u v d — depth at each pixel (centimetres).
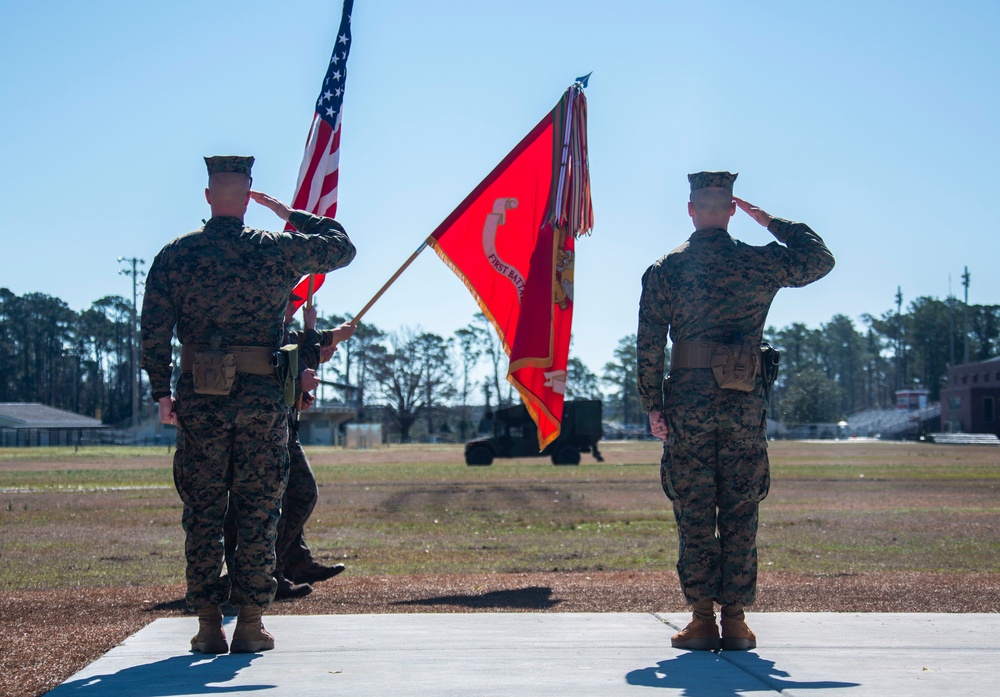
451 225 794
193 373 428
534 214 793
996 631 508
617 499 1980
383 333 11025
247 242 448
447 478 2811
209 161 460
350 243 480
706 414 459
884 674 409
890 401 15912
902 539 1226
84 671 416
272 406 444
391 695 373
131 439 8594
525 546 1177
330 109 748
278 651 455
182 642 479
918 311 14012
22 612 667
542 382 772
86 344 13288
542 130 789
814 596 729
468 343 11200
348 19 755
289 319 596
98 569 952
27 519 1535
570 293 776
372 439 7925
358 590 776
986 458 4431
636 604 699
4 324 13025
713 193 477
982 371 9256
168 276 441
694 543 464
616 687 385
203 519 448
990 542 1191
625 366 13012
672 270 469
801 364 15438
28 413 9281
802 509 1716
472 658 439
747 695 373
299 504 723
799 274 475
